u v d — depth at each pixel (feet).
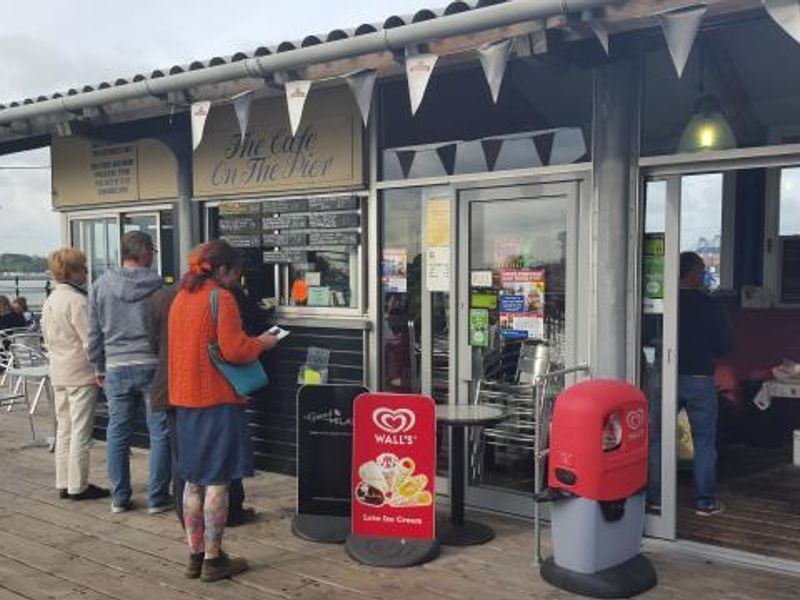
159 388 13.23
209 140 19.86
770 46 14.15
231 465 12.55
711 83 14.34
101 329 16.11
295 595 12.03
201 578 12.64
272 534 14.74
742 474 19.17
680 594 11.85
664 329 13.96
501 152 15.70
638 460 12.26
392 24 12.82
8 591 12.37
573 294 14.85
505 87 15.43
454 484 14.56
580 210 14.73
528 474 15.80
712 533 14.66
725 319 15.44
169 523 15.52
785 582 12.35
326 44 13.20
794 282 22.59
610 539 12.01
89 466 18.16
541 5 10.93
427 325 16.97
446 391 16.88
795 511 16.05
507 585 12.28
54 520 15.74
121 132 19.40
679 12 10.28
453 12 12.15
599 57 13.50
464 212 16.21
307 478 15.05
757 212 22.74
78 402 16.79
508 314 15.81
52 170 24.07
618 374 14.15
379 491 13.73
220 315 12.22
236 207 19.72
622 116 13.87
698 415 15.67
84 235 24.02
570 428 11.89
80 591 12.34
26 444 22.77
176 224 20.95
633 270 14.05
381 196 17.43
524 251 15.55
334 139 17.70
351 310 18.04
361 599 11.84
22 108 18.40
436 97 16.43
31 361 23.72
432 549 13.37
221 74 14.66
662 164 13.71
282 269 19.17
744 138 13.98
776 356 22.44
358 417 13.76
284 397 18.99
